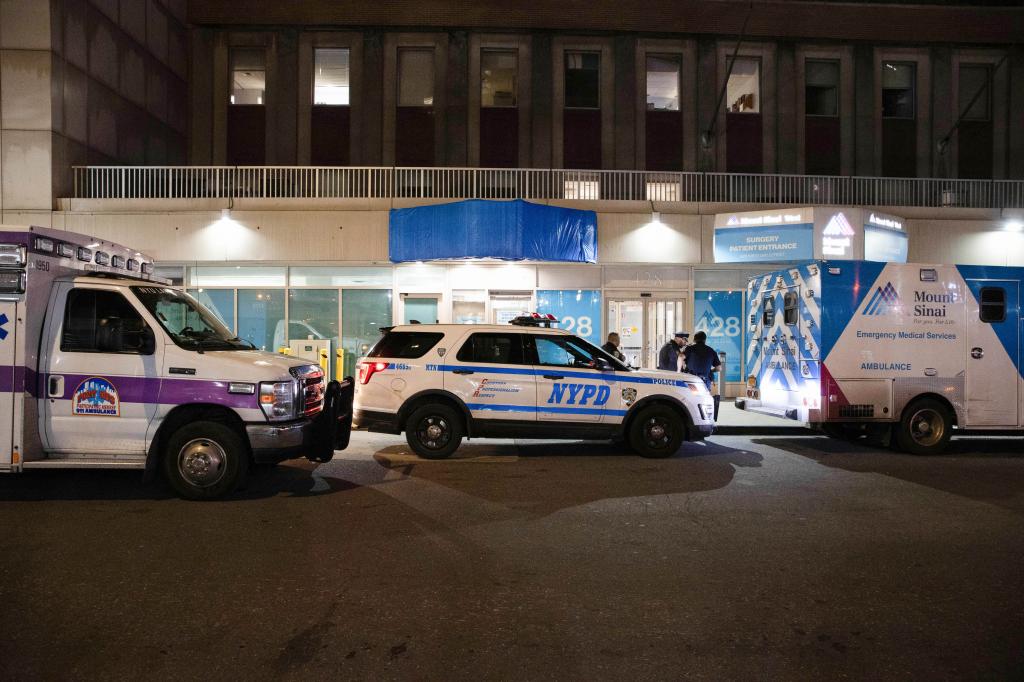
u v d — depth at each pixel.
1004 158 19.89
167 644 3.54
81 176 15.32
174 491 6.79
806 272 9.76
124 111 16.66
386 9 18.89
